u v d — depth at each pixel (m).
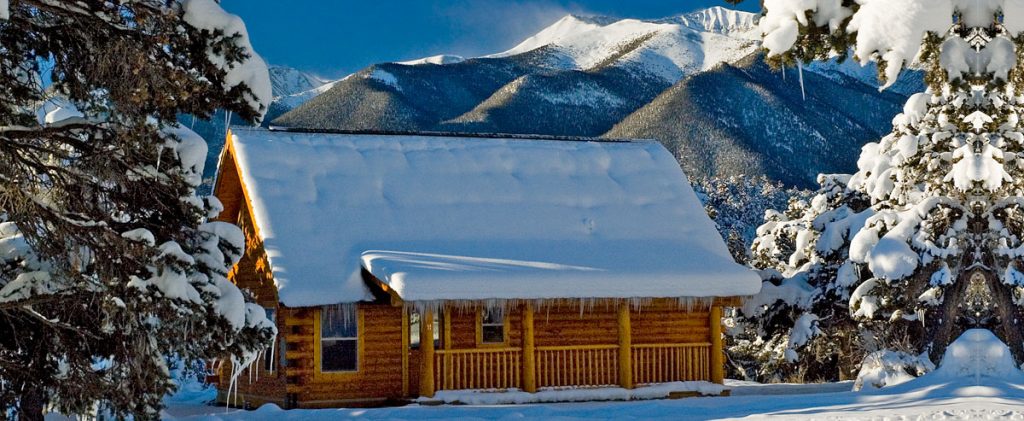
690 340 33.03
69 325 19.19
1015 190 31.34
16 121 19.31
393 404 30.11
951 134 32.44
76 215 19.27
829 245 36.91
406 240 31.31
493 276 28.80
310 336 29.56
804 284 37.91
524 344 30.39
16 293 19.28
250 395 32.84
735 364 49.25
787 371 44.06
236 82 19.22
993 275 31.95
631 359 31.86
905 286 32.97
